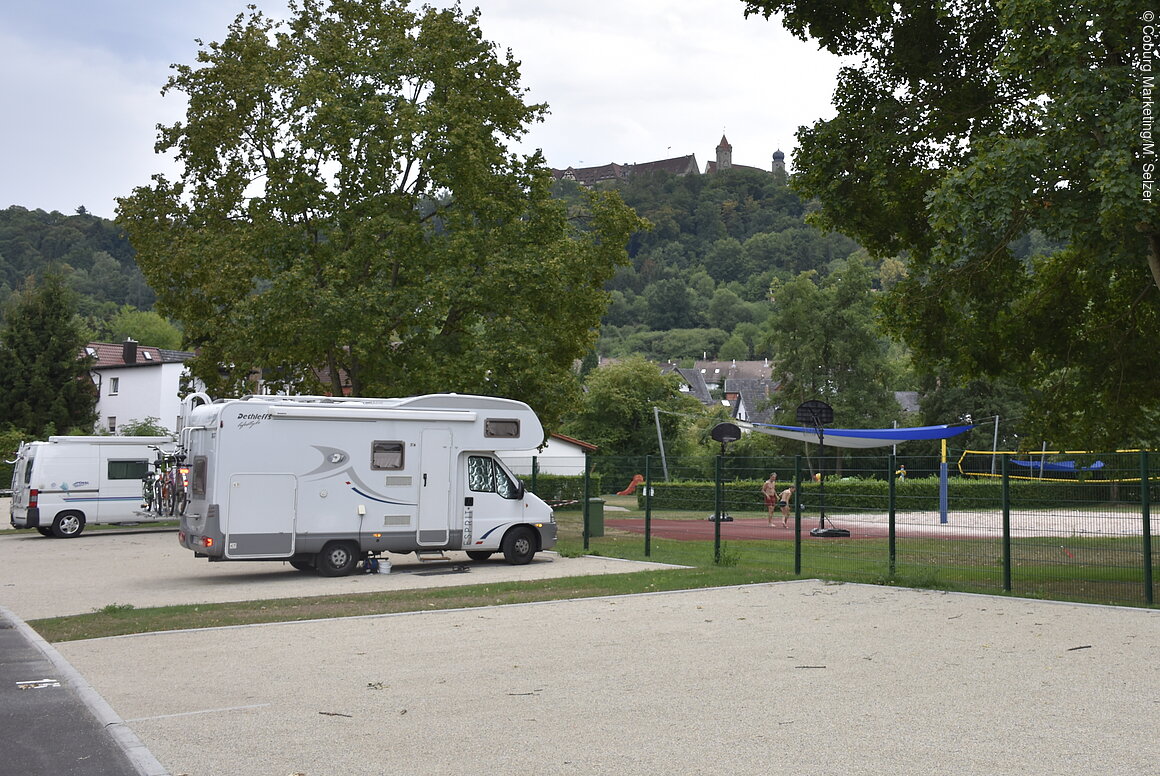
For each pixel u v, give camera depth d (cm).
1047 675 907
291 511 1855
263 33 3175
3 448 5631
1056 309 2005
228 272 2881
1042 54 1442
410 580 1817
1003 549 1620
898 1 1730
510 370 2817
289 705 795
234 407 1823
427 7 3084
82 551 2461
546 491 3531
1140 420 2073
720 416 8056
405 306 2781
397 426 1973
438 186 2988
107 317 12462
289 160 3008
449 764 625
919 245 1891
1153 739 680
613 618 1291
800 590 1602
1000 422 6456
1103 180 1316
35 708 779
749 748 660
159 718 750
